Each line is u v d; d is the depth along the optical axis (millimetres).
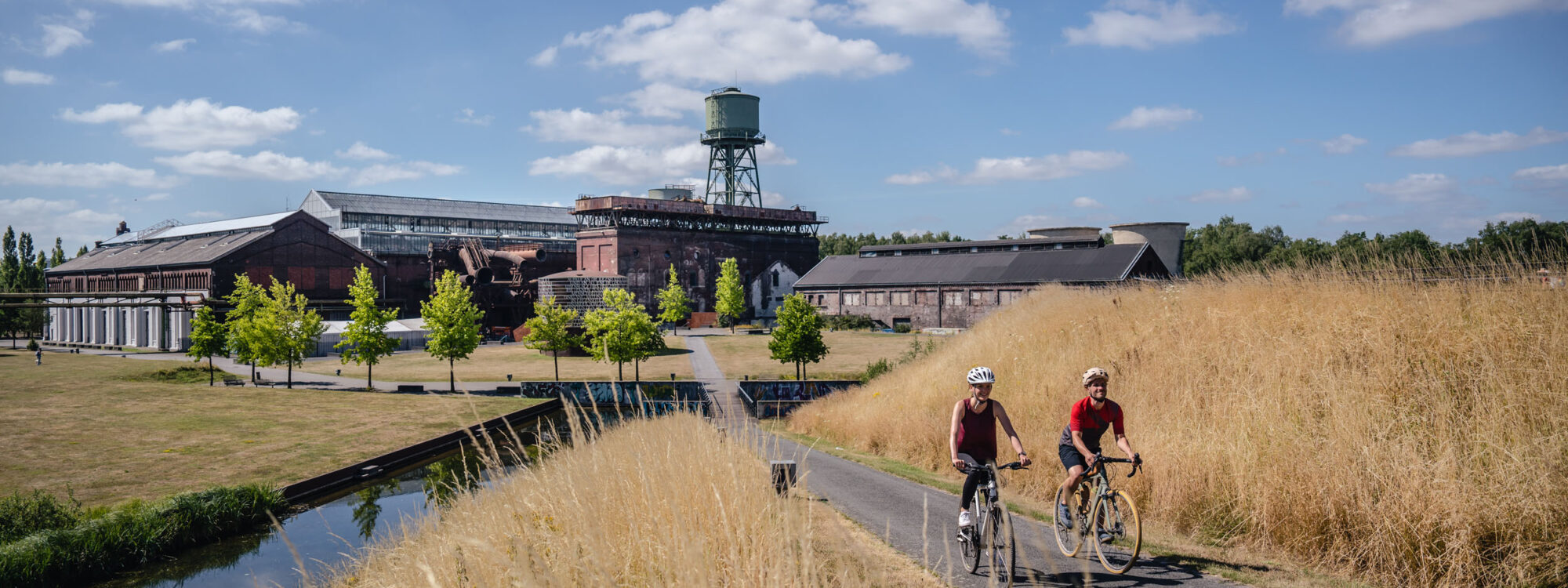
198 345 58719
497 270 104812
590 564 4305
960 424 7586
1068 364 19609
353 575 6539
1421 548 8031
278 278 89875
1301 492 9219
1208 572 8039
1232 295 18344
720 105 123625
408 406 44000
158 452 30719
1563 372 10250
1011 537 6461
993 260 81625
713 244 108562
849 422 25359
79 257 127500
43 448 31094
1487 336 11648
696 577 3967
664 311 99188
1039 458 13789
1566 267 12602
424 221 124062
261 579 15914
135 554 17656
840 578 4500
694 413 7355
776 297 111438
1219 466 10750
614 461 5738
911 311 81812
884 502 11938
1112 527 7969
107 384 54156
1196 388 14359
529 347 60094
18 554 15883
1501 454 9109
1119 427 8109
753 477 5543
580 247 105125
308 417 40000
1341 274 16359
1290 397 12078
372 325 53656
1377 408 10875
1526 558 7664
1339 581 7988
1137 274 71812
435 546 5270
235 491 21062
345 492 25000
